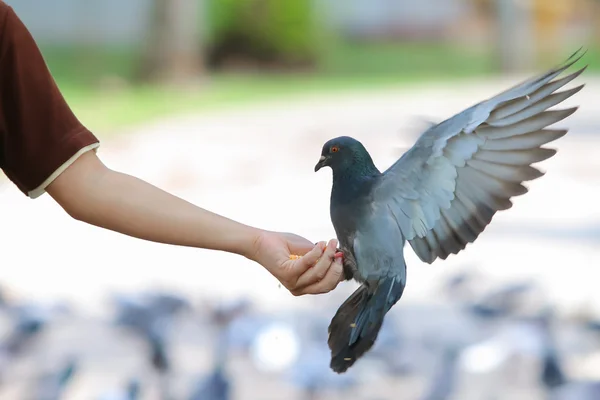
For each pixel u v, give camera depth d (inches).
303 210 745.6
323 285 184.9
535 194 812.0
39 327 412.2
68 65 1908.2
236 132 1160.2
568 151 1014.4
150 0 1828.2
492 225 696.4
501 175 174.4
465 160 176.1
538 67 2306.8
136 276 570.6
